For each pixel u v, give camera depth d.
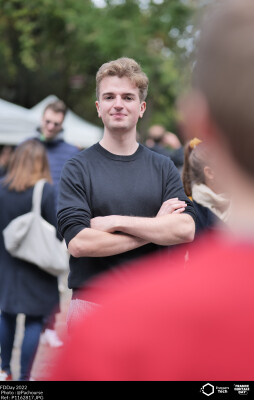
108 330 0.78
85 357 0.78
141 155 2.96
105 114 2.91
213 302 0.76
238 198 0.82
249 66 0.76
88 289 2.78
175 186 2.95
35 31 19.75
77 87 22.33
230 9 0.78
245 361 0.74
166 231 2.78
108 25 17.00
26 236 4.35
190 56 0.81
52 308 4.46
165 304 0.77
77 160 2.92
